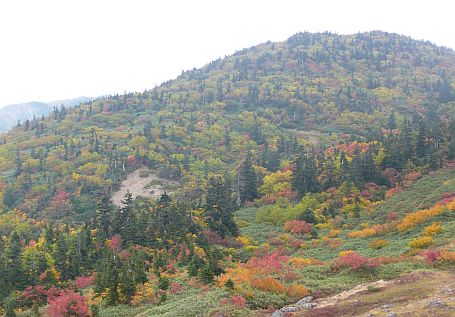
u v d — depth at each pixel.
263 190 92.75
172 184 122.19
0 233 85.62
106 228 63.66
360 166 81.44
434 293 23.11
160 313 27.28
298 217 70.06
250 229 70.19
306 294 28.80
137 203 96.88
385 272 31.48
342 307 24.05
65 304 32.72
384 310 21.53
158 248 54.47
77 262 52.06
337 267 34.84
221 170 130.38
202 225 64.75
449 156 78.62
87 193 112.12
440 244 37.69
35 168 127.62
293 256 49.06
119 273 38.06
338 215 68.94
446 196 59.75
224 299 27.08
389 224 53.78
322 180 86.44
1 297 43.91
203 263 40.06
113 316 31.53
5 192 111.38
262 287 29.84
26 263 51.47
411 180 74.50
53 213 100.62
